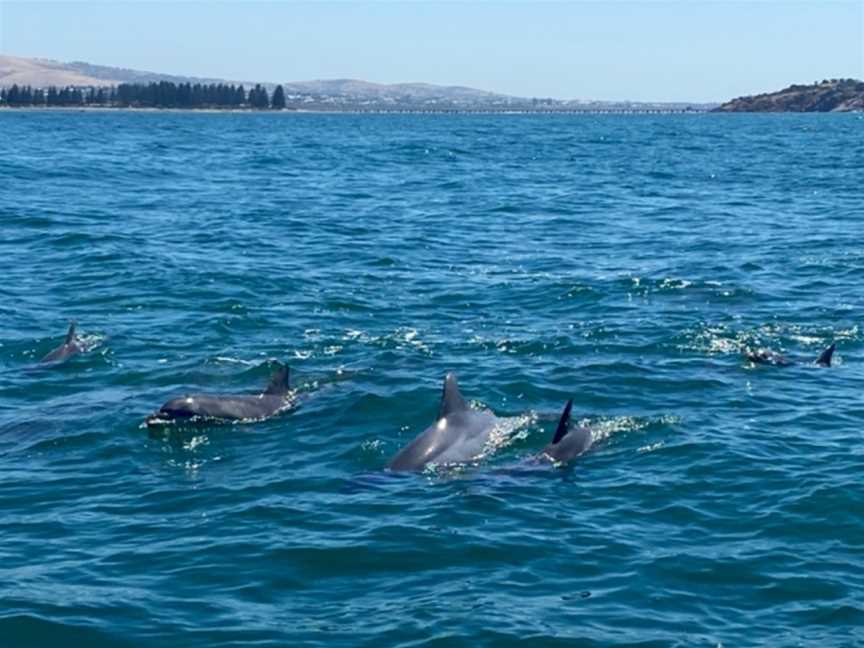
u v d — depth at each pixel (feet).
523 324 82.89
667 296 93.40
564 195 184.44
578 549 43.83
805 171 244.83
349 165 260.42
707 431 58.44
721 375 69.00
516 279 101.86
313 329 80.59
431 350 74.64
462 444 54.60
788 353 74.74
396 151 328.70
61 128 516.32
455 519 46.55
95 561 42.63
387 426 59.21
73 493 49.93
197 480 51.55
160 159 272.72
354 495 49.42
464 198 177.88
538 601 39.52
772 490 50.11
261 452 55.31
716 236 132.05
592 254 117.91
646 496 49.49
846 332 80.12
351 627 37.45
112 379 67.56
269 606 39.04
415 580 41.16
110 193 176.86
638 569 42.09
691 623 38.01
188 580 40.98
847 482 50.72
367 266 108.68
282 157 291.58
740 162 279.28
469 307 89.15
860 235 131.85
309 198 175.63
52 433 57.77
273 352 73.77
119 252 112.98
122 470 52.90
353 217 149.89
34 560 42.73
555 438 55.11
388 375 68.03
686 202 173.37
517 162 277.23
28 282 97.66
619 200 176.24
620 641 36.68
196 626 37.47
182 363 70.95
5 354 73.46
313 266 108.06
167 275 100.68
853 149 351.05
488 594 40.01
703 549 43.96
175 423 58.70
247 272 103.09
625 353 74.13
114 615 38.19
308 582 40.96
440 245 124.16
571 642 36.58
